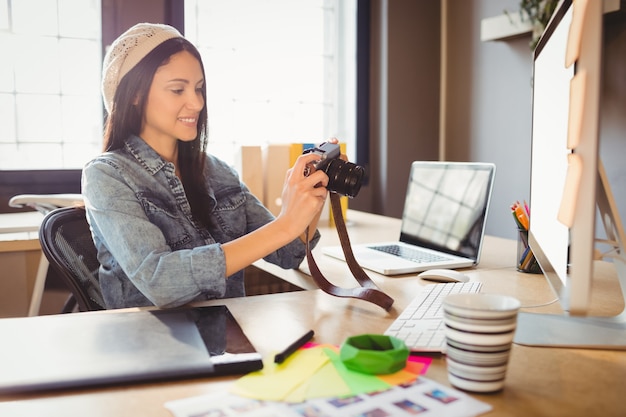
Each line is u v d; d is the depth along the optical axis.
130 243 1.06
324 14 3.15
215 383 0.68
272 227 1.05
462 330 0.64
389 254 1.50
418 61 3.25
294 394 0.64
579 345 0.80
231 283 1.38
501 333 0.63
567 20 0.77
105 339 0.81
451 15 3.24
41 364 0.71
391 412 0.59
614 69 2.37
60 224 1.28
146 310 0.98
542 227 0.97
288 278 1.32
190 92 1.24
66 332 0.84
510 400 0.63
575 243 0.61
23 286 1.92
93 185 1.13
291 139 3.12
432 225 1.57
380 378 0.68
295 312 0.97
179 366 0.71
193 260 1.00
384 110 3.21
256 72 2.98
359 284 1.14
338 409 0.60
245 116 2.97
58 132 2.52
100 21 2.51
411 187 1.71
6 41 2.40
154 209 1.20
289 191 1.06
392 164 3.23
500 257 1.49
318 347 0.79
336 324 0.91
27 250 1.90
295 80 3.10
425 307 0.96
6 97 2.42
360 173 1.07
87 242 1.32
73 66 2.52
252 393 0.64
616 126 2.38
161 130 1.27
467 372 0.64
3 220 2.08
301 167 1.06
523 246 1.30
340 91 3.26
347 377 0.68
